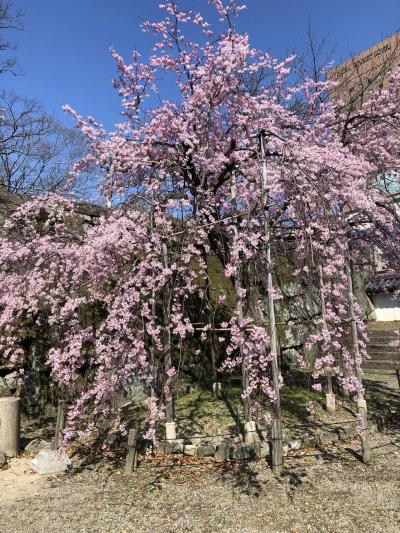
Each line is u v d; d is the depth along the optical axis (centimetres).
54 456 484
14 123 1458
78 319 541
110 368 461
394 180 656
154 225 529
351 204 525
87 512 377
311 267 489
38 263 518
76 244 545
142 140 589
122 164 590
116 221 491
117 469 471
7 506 397
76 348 472
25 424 628
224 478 434
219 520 352
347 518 349
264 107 577
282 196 548
